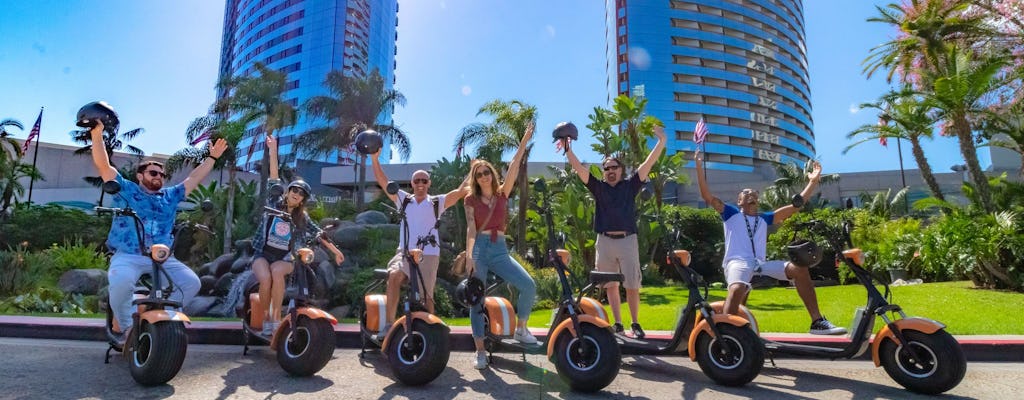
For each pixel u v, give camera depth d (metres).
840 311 7.87
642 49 92.50
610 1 101.06
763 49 97.81
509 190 4.59
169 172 26.38
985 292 11.01
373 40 102.62
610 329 3.65
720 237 31.14
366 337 4.58
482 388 3.72
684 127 89.50
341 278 14.06
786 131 97.69
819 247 4.32
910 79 24.58
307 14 96.75
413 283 3.91
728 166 89.38
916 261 15.75
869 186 53.75
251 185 28.70
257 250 4.67
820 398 3.53
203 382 3.73
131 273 3.92
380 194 26.67
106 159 3.94
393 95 38.31
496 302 4.32
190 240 23.86
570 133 4.93
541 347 4.12
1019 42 21.17
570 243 16.56
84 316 6.61
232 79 30.94
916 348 3.67
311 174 61.53
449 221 19.20
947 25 21.36
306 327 3.92
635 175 5.11
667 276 23.25
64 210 29.55
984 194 18.06
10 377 3.72
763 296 11.15
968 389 3.72
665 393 3.64
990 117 20.83
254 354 4.71
